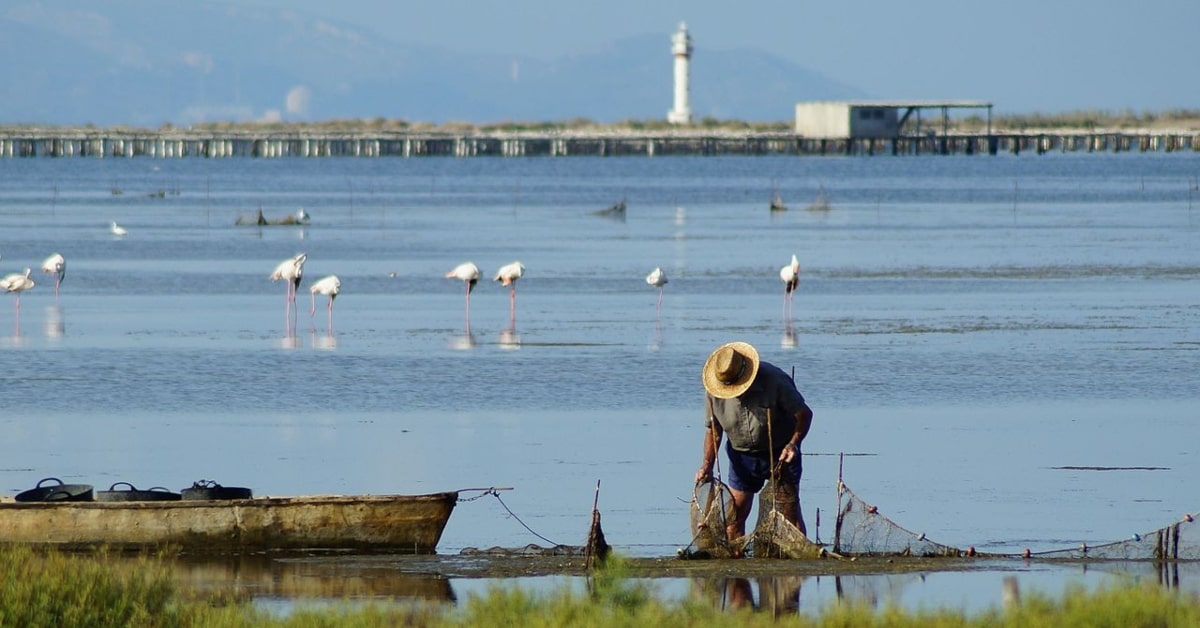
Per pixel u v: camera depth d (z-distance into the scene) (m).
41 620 39.50
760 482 52.28
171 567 48.16
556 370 91.56
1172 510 57.94
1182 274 151.62
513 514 57.56
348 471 64.25
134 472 63.94
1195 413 77.81
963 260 168.62
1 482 61.91
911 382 87.56
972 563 50.34
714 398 51.84
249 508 52.28
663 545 53.47
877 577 48.31
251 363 94.00
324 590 46.97
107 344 101.94
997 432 72.81
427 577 48.84
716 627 38.84
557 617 39.28
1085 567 49.78
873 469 64.88
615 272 156.50
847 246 190.00
